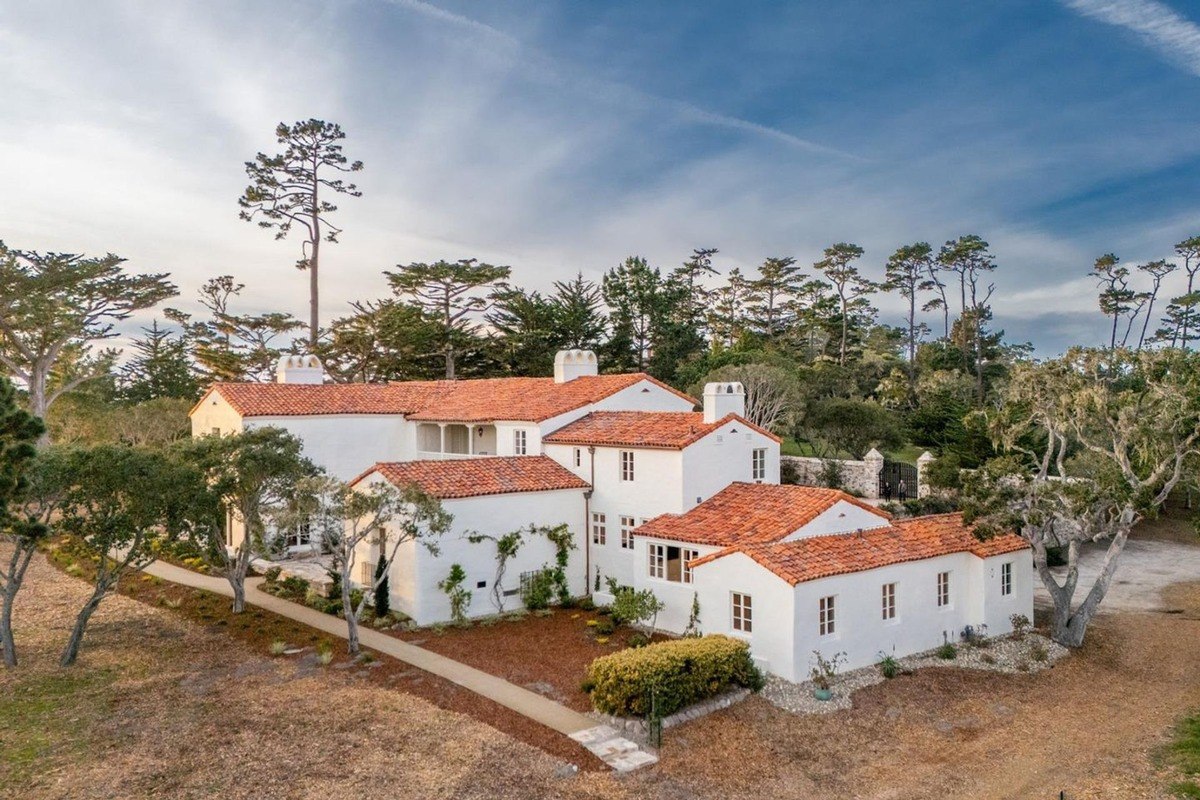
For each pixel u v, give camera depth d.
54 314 49.88
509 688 22.11
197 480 25.39
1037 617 31.88
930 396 71.19
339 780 16.52
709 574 25.56
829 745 19.73
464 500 29.12
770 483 32.62
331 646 25.44
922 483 43.06
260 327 66.69
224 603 30.52
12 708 20.22
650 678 19.77
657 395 39.53
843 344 94.75
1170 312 93.31
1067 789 17.77
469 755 17.86
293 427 38.81
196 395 76.94
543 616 29.64
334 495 24.30
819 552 24.98
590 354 42.22
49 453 23.33
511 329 69.62
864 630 24.88
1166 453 27.64
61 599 31.73
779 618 23.22
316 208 68.38
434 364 68.94
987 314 94.19
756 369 55.97
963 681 24.45
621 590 27.66
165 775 16.61
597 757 18.22
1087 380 29.88
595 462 33.12
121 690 21.64
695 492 30.38
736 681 22.45
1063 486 28.22
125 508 23.52
